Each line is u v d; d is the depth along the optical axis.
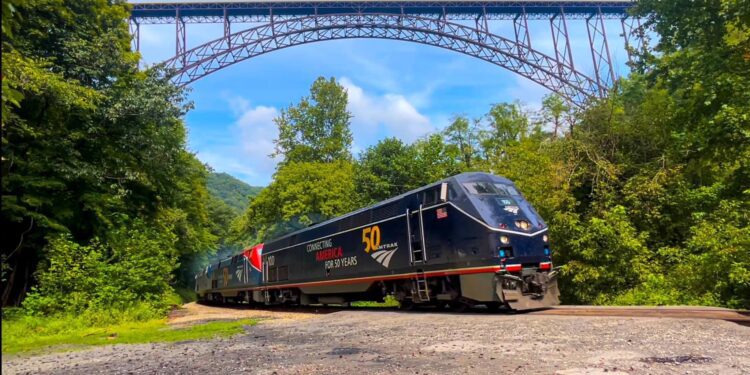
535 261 12.85
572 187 19.30
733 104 15.14
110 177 20.27
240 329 12.70
